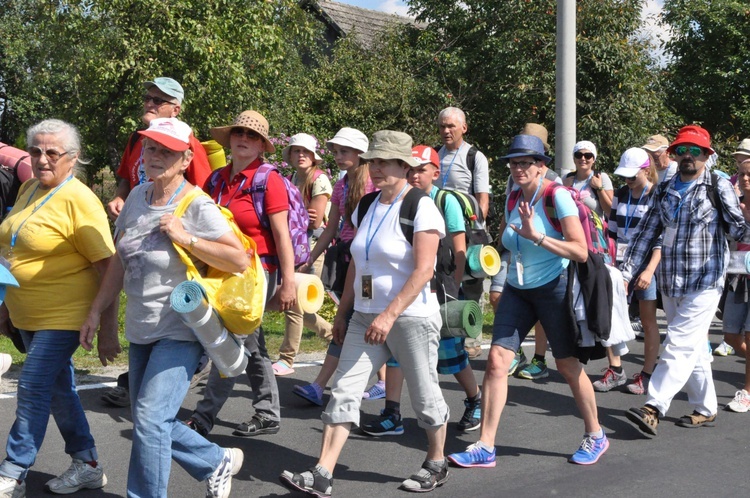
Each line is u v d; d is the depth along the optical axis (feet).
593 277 16.10
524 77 55.72
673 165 27.48
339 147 20.10
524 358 24.79
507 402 21.76
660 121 57.67
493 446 16.69
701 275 19.30
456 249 18.13
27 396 13.60
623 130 53.21
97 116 54.60
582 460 16.92
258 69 55.06
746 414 21.02
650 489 15.56
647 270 20.20
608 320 16.10
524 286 16.35
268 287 17.21
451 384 23.26
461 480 15.81
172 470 15.87
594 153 27.63
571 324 16.03
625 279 20.15
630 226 27.04
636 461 17.20
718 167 65.26
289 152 24.45
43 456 16.33
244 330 12.63
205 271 12.72
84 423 14.64
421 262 13.87
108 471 15.71
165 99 18.61
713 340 30.76
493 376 16.61
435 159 18.37
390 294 14.08
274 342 27.61
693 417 19.94
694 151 19.35
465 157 24.80
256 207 16.87
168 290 12.41
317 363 25.13
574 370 16.71
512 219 16.58
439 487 15.42
